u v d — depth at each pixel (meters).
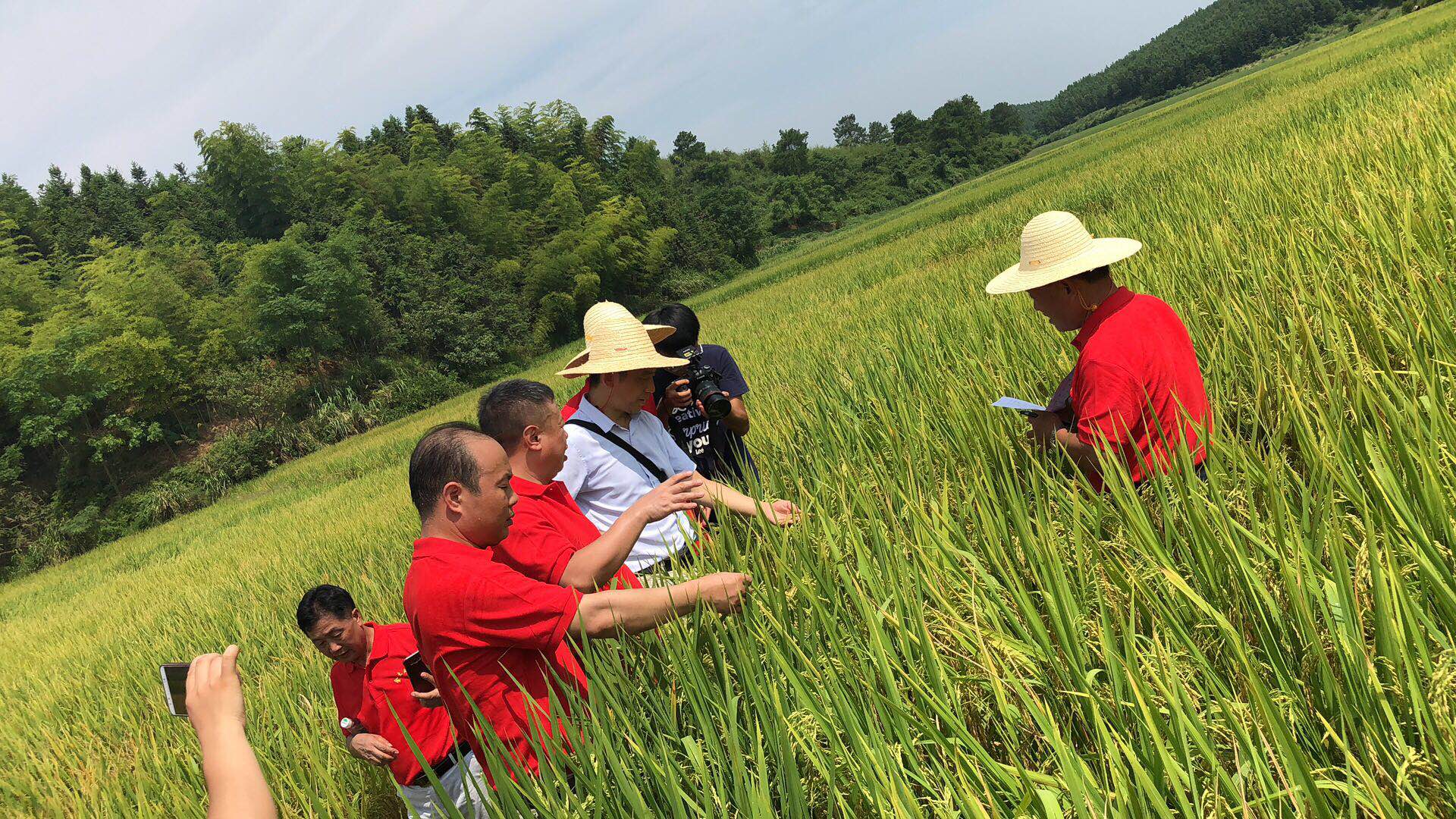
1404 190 4.54
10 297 61.03
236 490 44.34
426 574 2.37
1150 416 2.68
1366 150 6.99
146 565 23.20
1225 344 3.42
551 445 2.90
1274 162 9.54
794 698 2.12
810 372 8.13
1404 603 1.44
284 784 3.82
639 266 85.88
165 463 50.84
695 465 3.98
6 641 15.30
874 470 3.55
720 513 3.07
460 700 2.38
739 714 2.24
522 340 69.12
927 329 7.29
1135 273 5.80
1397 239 3.86
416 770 3.18
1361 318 3.08
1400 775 1.26
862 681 1.99
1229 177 9.62
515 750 2.36
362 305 57.44
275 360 54.94
